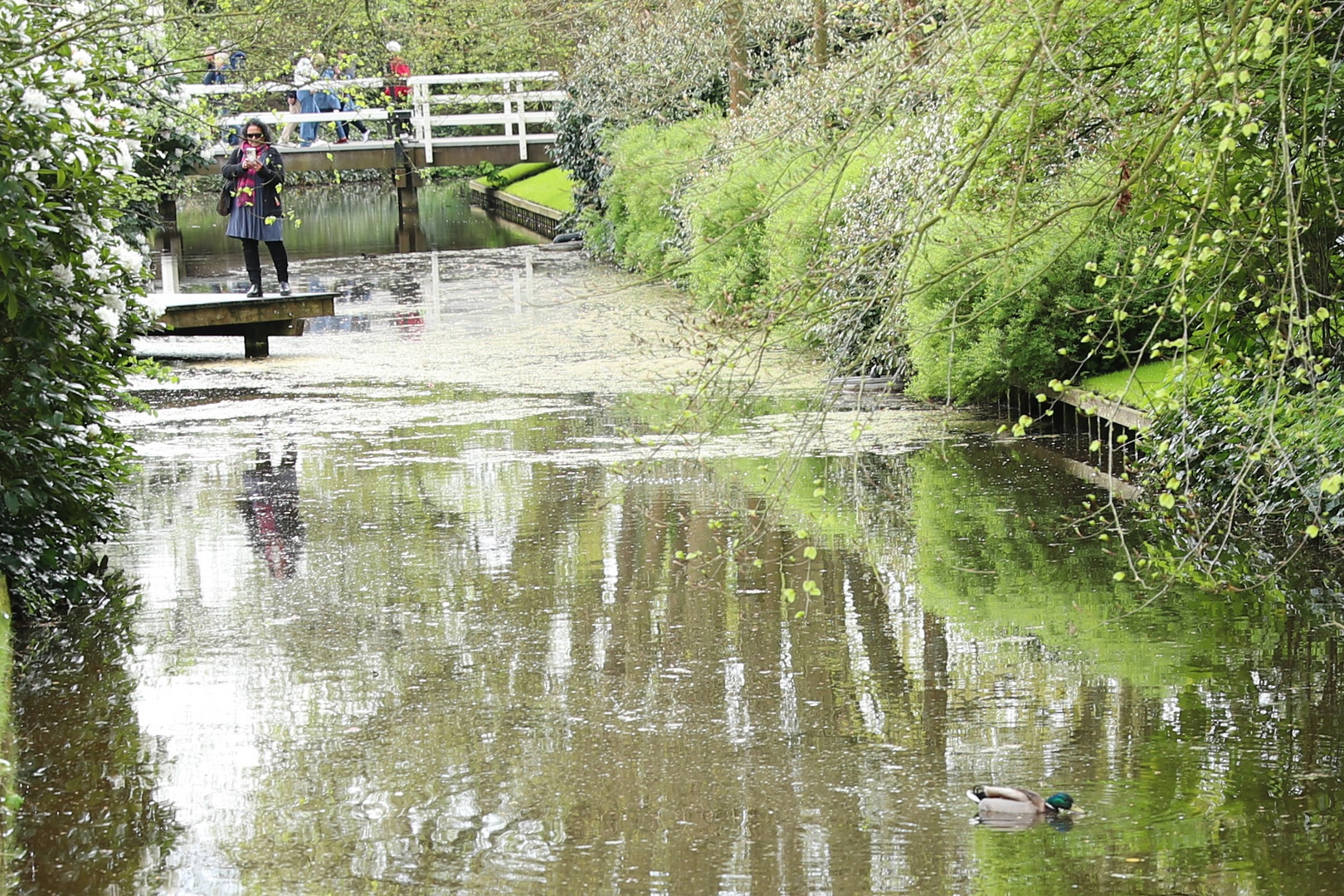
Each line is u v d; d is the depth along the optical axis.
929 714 8.04
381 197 60.03
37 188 9.45
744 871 6.22
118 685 8.77
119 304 10.60
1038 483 13.63
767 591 10.54
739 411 17.41
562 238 39.59
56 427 9.87
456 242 40.75
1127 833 6.47
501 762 7.53
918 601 10.19
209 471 14.95
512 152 43.50
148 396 19.64
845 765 7.38
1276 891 5.88
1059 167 12.38
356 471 14.80
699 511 12.93
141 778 7.39
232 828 6.80
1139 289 14.21
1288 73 8.43
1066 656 8.92
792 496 13.41
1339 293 10.83
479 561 11.48
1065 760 7.35
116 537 12.34
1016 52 10.11
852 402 18.03
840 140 9.14
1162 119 8.38
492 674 8.88
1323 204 10.30
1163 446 9.72
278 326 24.14
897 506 12.95
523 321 25.80
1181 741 7.54
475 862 6.39
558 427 16.84
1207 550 11.05
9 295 9.22
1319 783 6.94
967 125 11.17
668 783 7.20
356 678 8.86
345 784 7.28
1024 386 16.20
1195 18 9.77
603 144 33.31
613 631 9.68
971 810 6.80
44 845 6.65
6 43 9.41
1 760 7.16
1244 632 9.27
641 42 29.41
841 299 8.66
